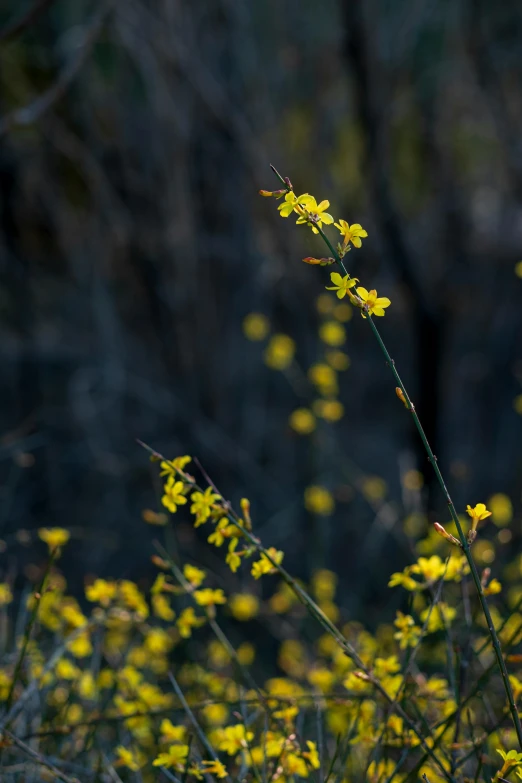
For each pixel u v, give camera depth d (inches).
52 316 294.7
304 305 313.0
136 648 152.8
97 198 269.9
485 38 277.1
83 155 255.8
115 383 292.4
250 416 316.5
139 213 275.7
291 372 309.3
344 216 297.7
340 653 135.0
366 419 371.6
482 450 339.9
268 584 290.0
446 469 284.5
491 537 221.6
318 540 241.0
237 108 276.2
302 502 293.7
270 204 284.8
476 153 299.7
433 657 129.2
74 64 157.2
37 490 293.4
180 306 288.4
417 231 303.1
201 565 249.9
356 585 283.7
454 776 88.1
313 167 292.4
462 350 330.3
